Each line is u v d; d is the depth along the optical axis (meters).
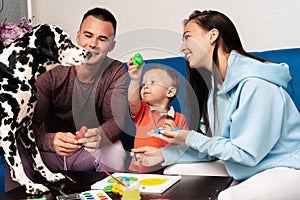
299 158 1.04
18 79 0.87
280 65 1.10
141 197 0.84
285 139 1.06
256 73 1.05
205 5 1.52
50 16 1.74
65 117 1.12
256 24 1.46
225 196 0.81
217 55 1.07
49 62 0.91
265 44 1.46
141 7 1.60
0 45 1.11
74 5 1.70
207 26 1.07
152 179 0.96
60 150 1.05
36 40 0.88
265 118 1.00
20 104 0.88
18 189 0.93
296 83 1.31
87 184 0.96
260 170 1.03
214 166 1.08
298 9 1.40
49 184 0.96
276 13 1.43
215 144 0.99
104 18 1.14
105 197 0.82
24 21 1.29
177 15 1.56
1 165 1.36
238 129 1.00
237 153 0.96
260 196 0.86
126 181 0.86
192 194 0.86
